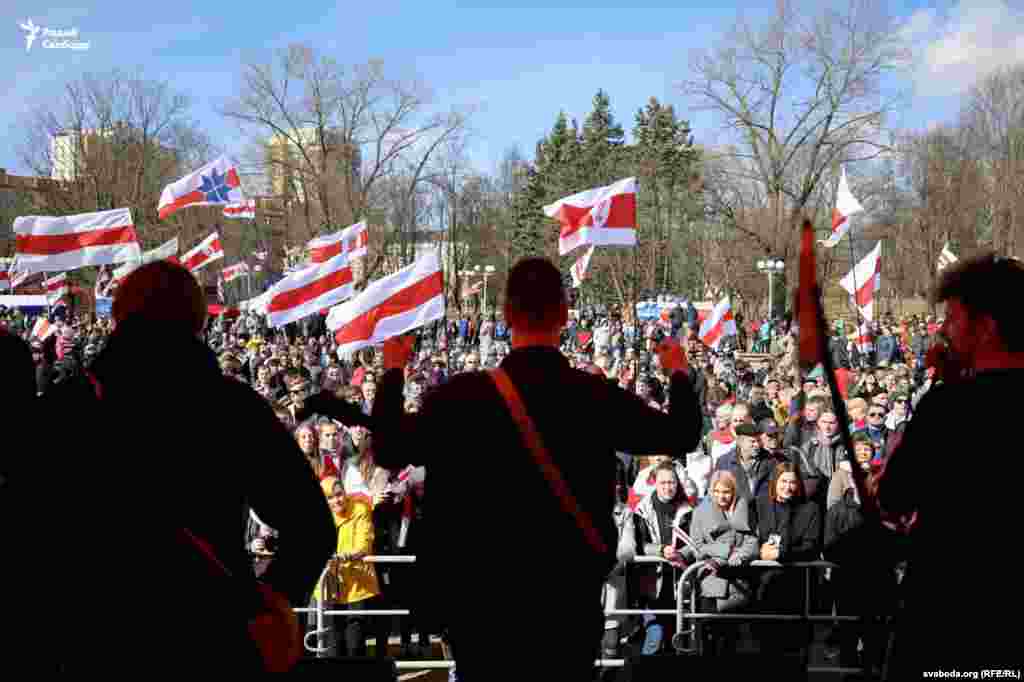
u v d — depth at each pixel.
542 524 2.69
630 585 7.32
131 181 54.84
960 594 2.49
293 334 34.56
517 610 2.67
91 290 40.75
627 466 10.18
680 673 4.38
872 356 25.66
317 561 2.35
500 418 2.72
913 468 2.60
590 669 2.78
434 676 7.92
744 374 19.77
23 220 16.61
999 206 49.41
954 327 2.73
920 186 52.31
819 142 43.53
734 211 46.81
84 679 2.28
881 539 3.11
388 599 7.83
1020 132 49.09
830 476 8.78
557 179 68.56
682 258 60.12
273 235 61.22
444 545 2.75
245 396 2.42
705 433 12.27
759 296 55.84
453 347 32.19
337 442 9.07
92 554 2.27
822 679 6.59
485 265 70.00
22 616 2.33
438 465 2.78
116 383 2.35
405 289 11.47
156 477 2.28
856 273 20.36
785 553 6.97
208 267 55.44
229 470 2.35
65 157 56.72
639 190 59.09
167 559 2.27
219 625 2.29
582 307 56.84
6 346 3.04
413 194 54.66
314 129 53.31
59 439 2.32
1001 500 2.47
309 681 3.99
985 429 2.51
